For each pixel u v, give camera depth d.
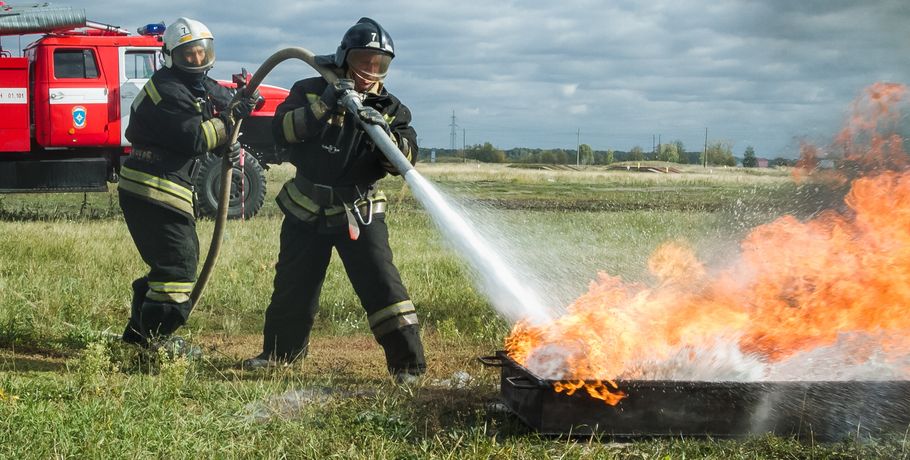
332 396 4.88
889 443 4.27
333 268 9.82
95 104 15.17
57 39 14.91
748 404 4.34
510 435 4.38
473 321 7.49
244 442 4.16
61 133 15.03
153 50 15.46
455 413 4.72
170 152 5.96
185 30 5.81
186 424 4.29
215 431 4.25
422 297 8.43
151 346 5.97
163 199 5.92
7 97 14.73
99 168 15.41
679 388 4.30
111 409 4.42
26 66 14.78
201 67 5.89
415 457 4.02
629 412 4.29
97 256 10.14
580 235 13.25
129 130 6.02
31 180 15.08
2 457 3.79
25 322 6.74
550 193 24.89
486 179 31.81
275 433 4.29
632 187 28.11
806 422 4.39
